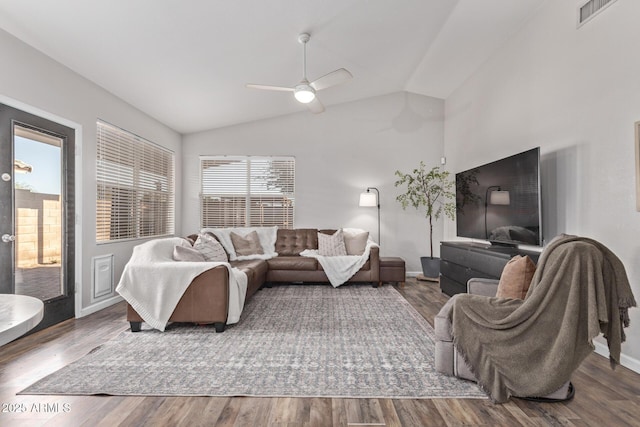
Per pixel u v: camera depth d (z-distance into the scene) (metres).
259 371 2.17
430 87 5.45
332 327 3.06
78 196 3.41
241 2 2.77
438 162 5.82
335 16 3.23
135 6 2.58
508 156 3.75
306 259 4.86
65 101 3.23
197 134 5.82
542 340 1.79
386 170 5.82
